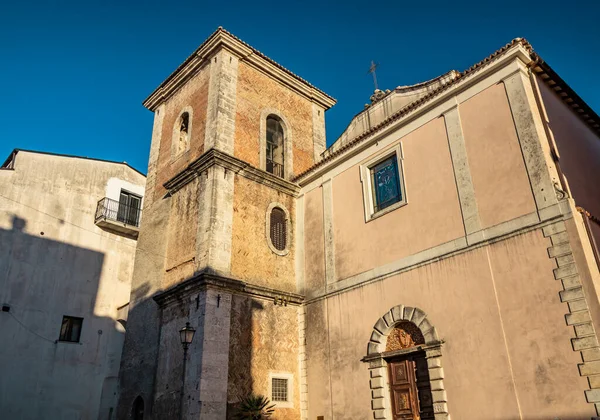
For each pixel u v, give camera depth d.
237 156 16.50
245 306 14.12
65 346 20.36
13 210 20.34
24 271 19.94
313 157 19.64
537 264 10.27
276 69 19.27
